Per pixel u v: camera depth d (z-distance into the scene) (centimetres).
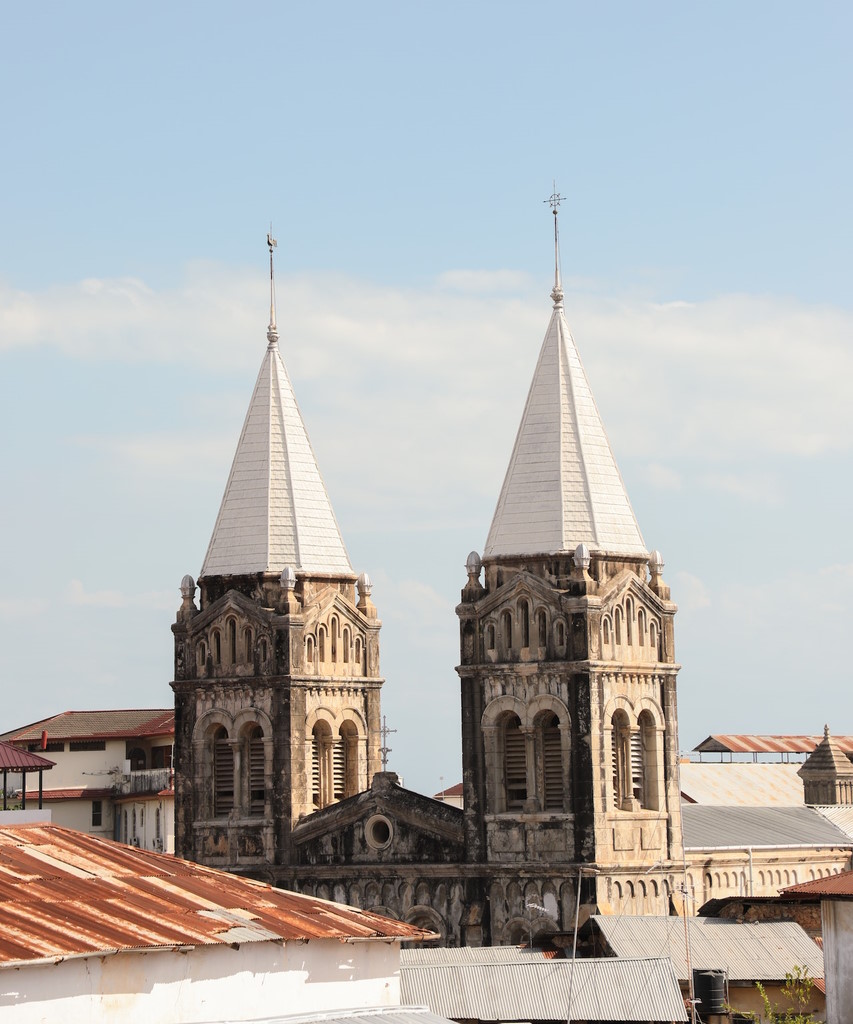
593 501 16500
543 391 16762
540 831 16012
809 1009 14012
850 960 11131
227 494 18012
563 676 16025
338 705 17675
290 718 17250
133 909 9375
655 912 16112
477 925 16162
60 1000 8506
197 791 17600
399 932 10519
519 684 16212
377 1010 10112
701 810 19450
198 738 17650
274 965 9712
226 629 17612
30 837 10394
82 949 8494
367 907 16738
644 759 16375
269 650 17400
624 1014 12862
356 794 17062
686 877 17275
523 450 16675
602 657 16088
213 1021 9200
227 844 17400
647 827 16188
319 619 17612
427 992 13088
